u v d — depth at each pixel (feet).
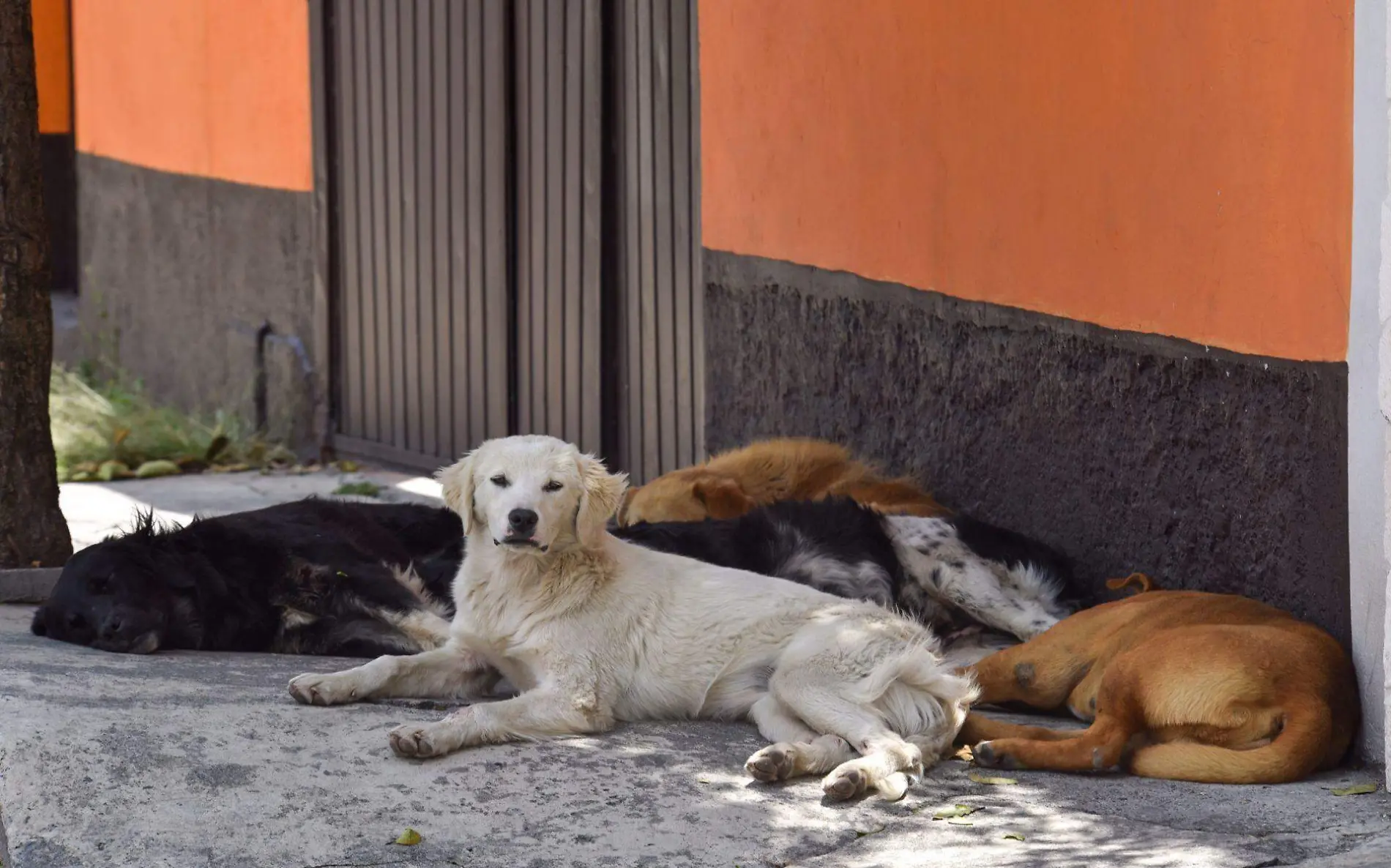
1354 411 16.58
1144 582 19.47
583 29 32.68
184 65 48.34
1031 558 21.58
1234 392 18.74
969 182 23.50
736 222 29.25
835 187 26.58
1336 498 17.08
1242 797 15.39
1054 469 22.18
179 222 49.37
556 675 17.17
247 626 20.92
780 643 17.48
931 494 24.70
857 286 26.21
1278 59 17.69
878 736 16.08
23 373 23.89
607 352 33.06
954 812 15.20
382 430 40.55
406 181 38.65
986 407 23.53
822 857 14.19
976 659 20.85
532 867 13.85
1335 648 16.60
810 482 23.94
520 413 35.86
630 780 15.70
